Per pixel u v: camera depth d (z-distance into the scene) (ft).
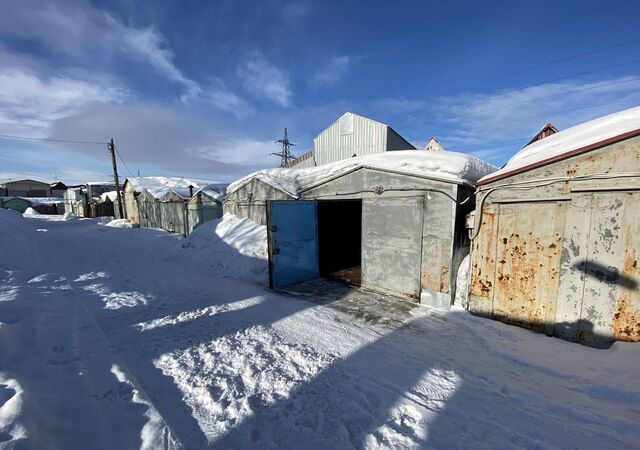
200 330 13.35
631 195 10.82
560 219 12.39
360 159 21.35
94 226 70.08
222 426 7.45
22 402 6.02
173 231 56.80
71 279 21.03
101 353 10.16
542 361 10.83
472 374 10.10
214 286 21.36
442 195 16.14
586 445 6.97
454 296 16.46
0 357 7.88
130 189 81.05
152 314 15.29
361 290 20.52
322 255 33.37
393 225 18.60
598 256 11.53
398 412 8.11
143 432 6.46
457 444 7.00
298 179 29.25
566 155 12.00
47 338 9.91
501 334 13.05
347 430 7.43
